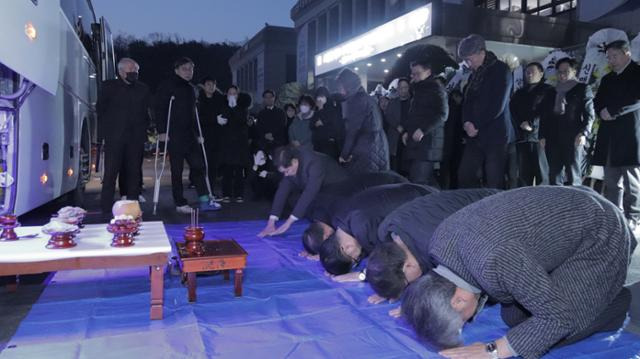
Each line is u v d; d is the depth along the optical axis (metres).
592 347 2.42
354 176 3.88
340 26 23.28
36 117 4.67
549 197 2.14
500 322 2.78
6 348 2.37
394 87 8.49
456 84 7.60
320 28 26.11
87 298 3.10
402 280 2.45
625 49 4.75
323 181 4.12
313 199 4.10
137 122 5.84
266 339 2.52
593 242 2.12
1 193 4.04
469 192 2.65
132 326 2.65
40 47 4.07
